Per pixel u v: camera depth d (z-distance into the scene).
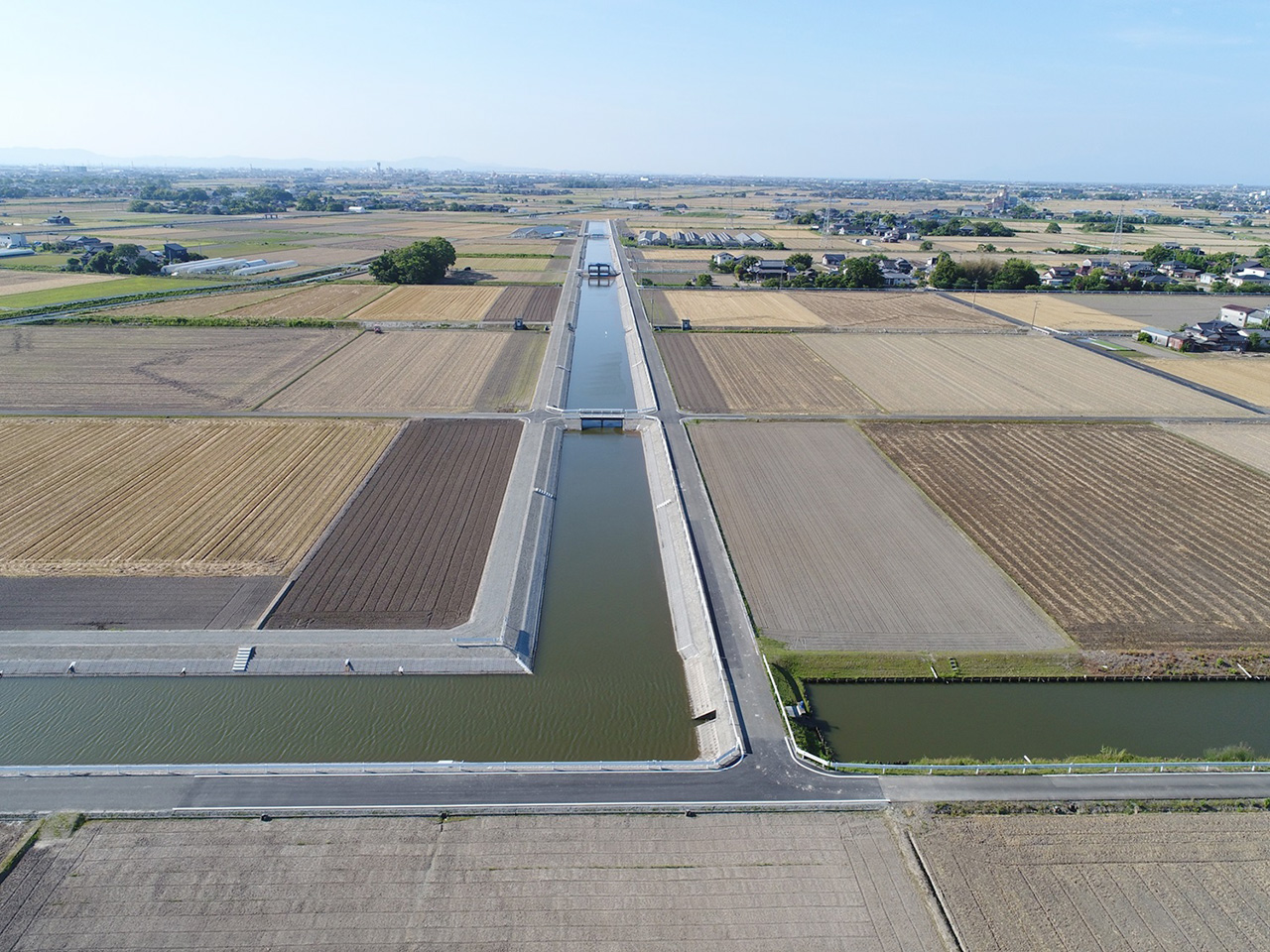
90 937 23.31
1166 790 29.66
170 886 25.00
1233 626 40.62
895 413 72.81
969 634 39.34
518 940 23.45
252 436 63.56
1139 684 36.84
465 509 51.97
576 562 47.72
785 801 28.77
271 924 23.78
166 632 37.97
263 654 36.81
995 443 65.19
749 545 47.88
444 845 26.67
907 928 24.06
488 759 31.58
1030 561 46.47
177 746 31.94
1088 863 26.42
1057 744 33.00
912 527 50.59
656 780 29.67
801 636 38.91
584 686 36.06
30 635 37.59
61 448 60.12
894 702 35.38
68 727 32.97
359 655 36.81
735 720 32.69
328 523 49.53
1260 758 32.22
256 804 28.23
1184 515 52.66
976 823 28.00
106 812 27.81
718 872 25.89
